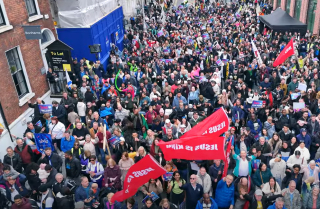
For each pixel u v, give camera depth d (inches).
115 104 480.1
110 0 933.2
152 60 730.2
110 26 893.8
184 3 1788.9
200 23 1241.4
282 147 354.3
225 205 293.6
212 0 1916.8
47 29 589.9
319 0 1040.8
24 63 504.1
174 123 412.5
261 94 518.3
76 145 350.6
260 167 314.3
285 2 1438.2
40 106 451.2
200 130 285.9
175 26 1246.3
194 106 461.1
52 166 339.0
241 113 436.5
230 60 676.1
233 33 1026.7
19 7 494.9
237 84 537.3
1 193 317.7
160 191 312.2
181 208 300.8
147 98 496.4
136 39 1017.5
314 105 456.1
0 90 440.5
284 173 326.3
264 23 1023.6
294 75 559.2
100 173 335.6
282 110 425.4
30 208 277.4
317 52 756.0
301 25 931.3
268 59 743.7
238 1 1785.2
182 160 333.1
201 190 293.7
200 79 546.6
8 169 319.0
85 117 491.5
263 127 414.0
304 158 335.6
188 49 757.9
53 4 713.6
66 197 289.1
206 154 260.4
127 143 379.6
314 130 394.0
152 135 383.9
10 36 466.3
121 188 331.9
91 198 297.9
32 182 326.6
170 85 582.6
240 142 365.4
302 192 295.9
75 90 521.7
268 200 285.7
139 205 347.3
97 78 593.6
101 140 384.2
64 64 564.7
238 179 307.6
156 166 253.9
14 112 471.5
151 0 1814.7
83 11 702.5
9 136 447.8
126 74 605.3
